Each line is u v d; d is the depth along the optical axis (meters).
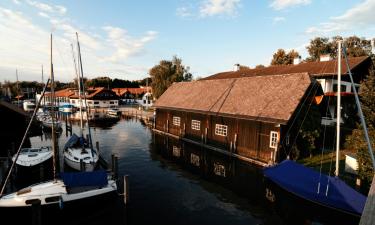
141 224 12.37
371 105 15.61
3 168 17.16
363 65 31.64
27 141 30.98
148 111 69.12
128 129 43.12
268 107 21.62
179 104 33.16
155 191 16.44
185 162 23.22
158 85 63.12
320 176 13.76
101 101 79.50
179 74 63.38
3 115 32.25
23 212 12.22
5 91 92.69
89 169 18.66
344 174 16.95
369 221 5.44
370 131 14.74
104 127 45.66
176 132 34.03
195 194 16.05
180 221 12.69
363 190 14.14
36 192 12.72
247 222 12.68
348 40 55.62
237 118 23.48
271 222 12.69
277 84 23.47
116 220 12.85
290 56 63.22
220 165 22.25
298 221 12.78
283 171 15.59
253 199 15.38
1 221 12.39
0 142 30.84
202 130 28.67
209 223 12.54
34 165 18.34
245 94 25.55
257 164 21.33
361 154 14.80
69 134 38.47
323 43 59.50
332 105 29.55
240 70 47.56
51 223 12.78
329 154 21.72
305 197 13.30
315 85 21.39
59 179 14.85
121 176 19.19
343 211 11.91
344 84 30.92
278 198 15.57
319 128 22.52
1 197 12.66
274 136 20.33
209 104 28.30
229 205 14.53
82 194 13.17
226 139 25.17
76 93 79.06
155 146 29.73
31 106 69.25
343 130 26.72
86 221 12.97
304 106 21.19
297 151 20.56
